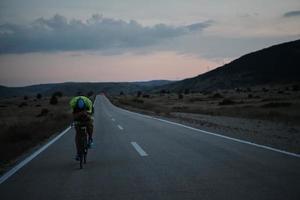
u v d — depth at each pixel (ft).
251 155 35.63
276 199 20.68
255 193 22.06
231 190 22.97
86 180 27.71
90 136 36.24
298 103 170.30
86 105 34.42
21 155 42.73
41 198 23.00
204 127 69.41
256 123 80.33
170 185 24.91
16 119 133.18
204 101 281.13
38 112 189.06
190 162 33.12
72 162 36.06
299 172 27.58
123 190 24.12
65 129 78.07
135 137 55.72
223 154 36.86
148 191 23.57
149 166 32.04
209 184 24.75
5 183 27.71
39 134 64.90
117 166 32.76
